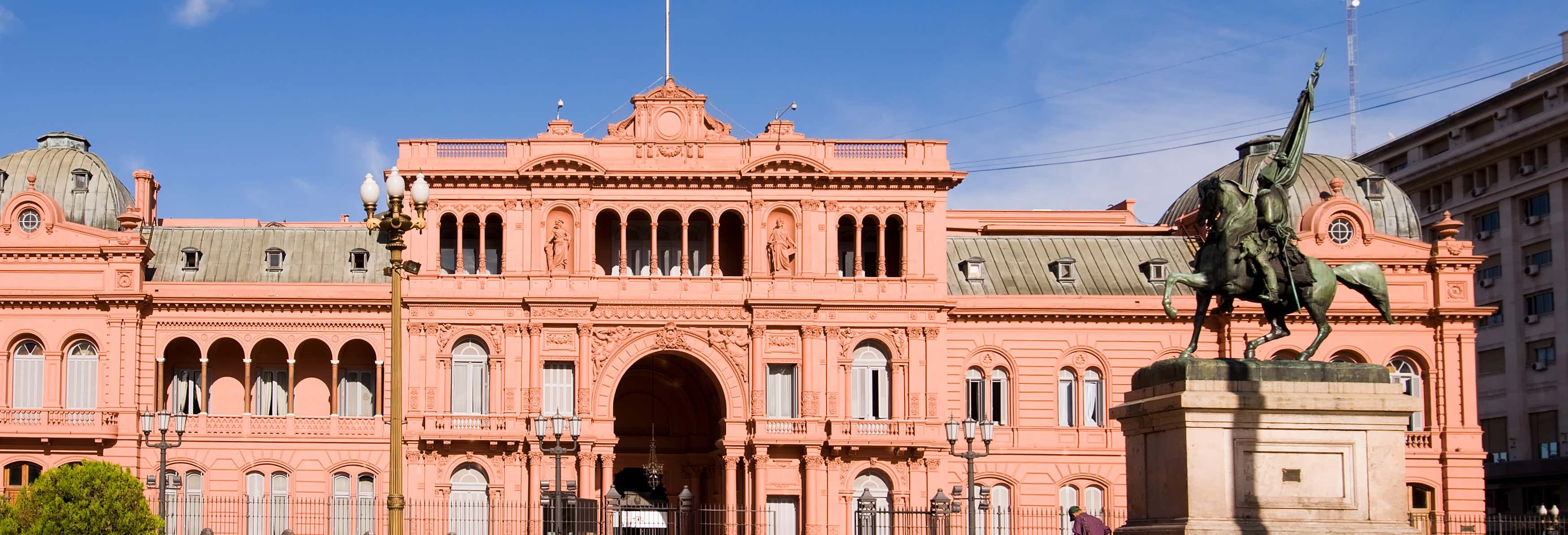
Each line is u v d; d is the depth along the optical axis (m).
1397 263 96.94
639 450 99.19
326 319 92.00
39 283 91.12
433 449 89.19
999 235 103.75
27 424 88.75
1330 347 96.69
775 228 91.62
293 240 96.88
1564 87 117.81
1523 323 122.44
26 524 67.88
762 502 88.88
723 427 91.44
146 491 88.94
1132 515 39.28
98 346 90.69
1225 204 39.09
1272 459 36.62
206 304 91.44
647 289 90.75
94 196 95.75
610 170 90.31
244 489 90.25
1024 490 94.12
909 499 90.44
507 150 91.31
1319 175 104.56
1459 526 93.88
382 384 91.50
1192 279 39.03
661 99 92.12
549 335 90.19
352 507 90.62
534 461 88.75
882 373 91.88
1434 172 132.88
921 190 92.38
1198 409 36.50
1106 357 96.19
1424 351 96.62
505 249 90.62
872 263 94.31
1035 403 95.25
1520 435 121.94
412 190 46.75
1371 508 36.66
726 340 90.75
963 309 94.94
